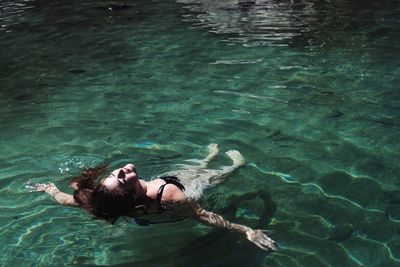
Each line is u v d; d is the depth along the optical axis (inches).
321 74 284.8
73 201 166.6
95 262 142.5
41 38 380.5
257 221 157.2
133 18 429.7
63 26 412.5
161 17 427.5
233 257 142.3
